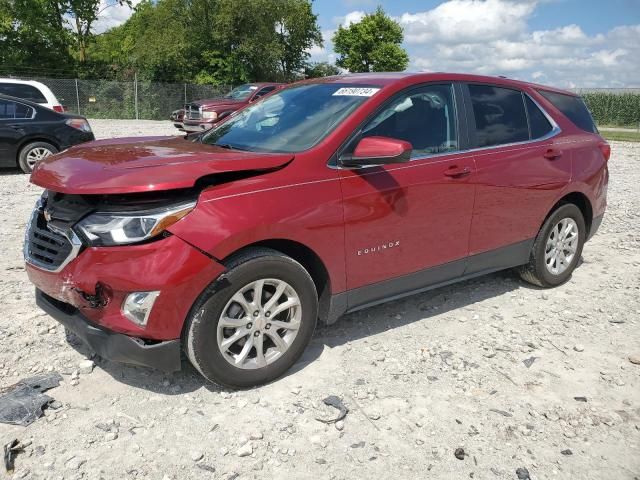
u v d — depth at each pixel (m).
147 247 2.88
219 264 3.03
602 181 5.32
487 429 3.08
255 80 40.31
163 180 2.87
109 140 4.25
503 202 4.43
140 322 2.94
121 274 2.88
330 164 3.48
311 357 3.77
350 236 3.55
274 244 3.38
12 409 3.05
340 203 3.46
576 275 5.61
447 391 3.43
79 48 39.78
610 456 2.91
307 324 3.47
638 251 6.52
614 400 3.41
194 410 3.15
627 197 9.71
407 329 4.23
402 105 3.92
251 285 3.19
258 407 3.20
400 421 3.12
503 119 4.55
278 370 3.41
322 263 3.48
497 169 4.32
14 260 5.51
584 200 5.23
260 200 3.16
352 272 3.64
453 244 4.18
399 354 3.85
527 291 5.11
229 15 36.81
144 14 40.09
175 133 21.44
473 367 3.72
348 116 3.66
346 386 3.44
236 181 3.15
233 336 3.20
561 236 5.09
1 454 2.75
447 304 4.74
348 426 3.06
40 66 36.56
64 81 30.67
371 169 3.63
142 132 21.42
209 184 3.10
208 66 38.47
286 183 3.27
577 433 3.08
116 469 2.68
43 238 3.27
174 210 2.92
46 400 3.15
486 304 4.78
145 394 3.28
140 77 36.34
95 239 2.90
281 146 3.67
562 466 2.82
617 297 5.04
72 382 3.34
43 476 2.61
